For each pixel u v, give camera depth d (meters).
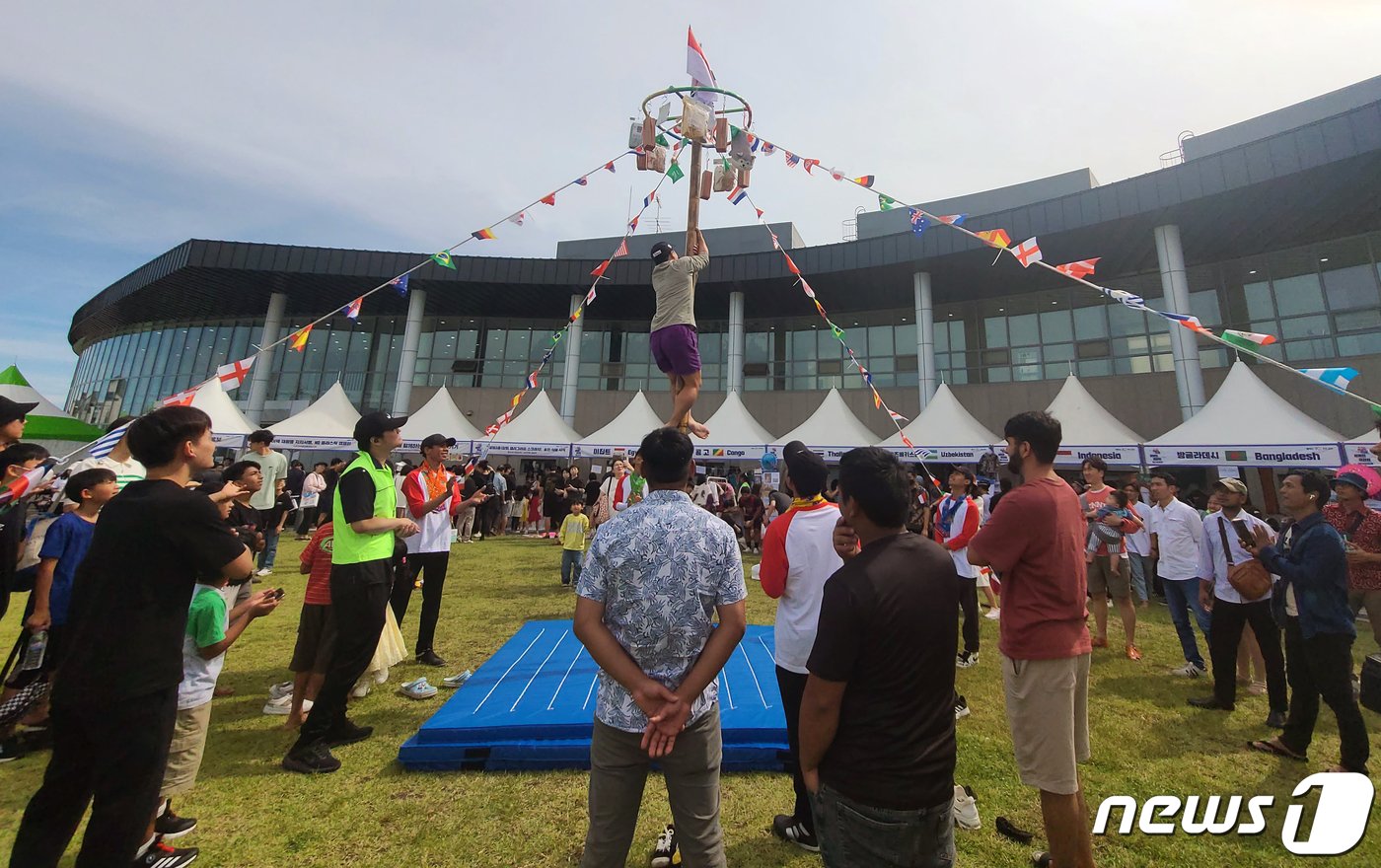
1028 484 2.54
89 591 1.96
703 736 1.88
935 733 1.63
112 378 27.53
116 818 1.87
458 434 15.16
